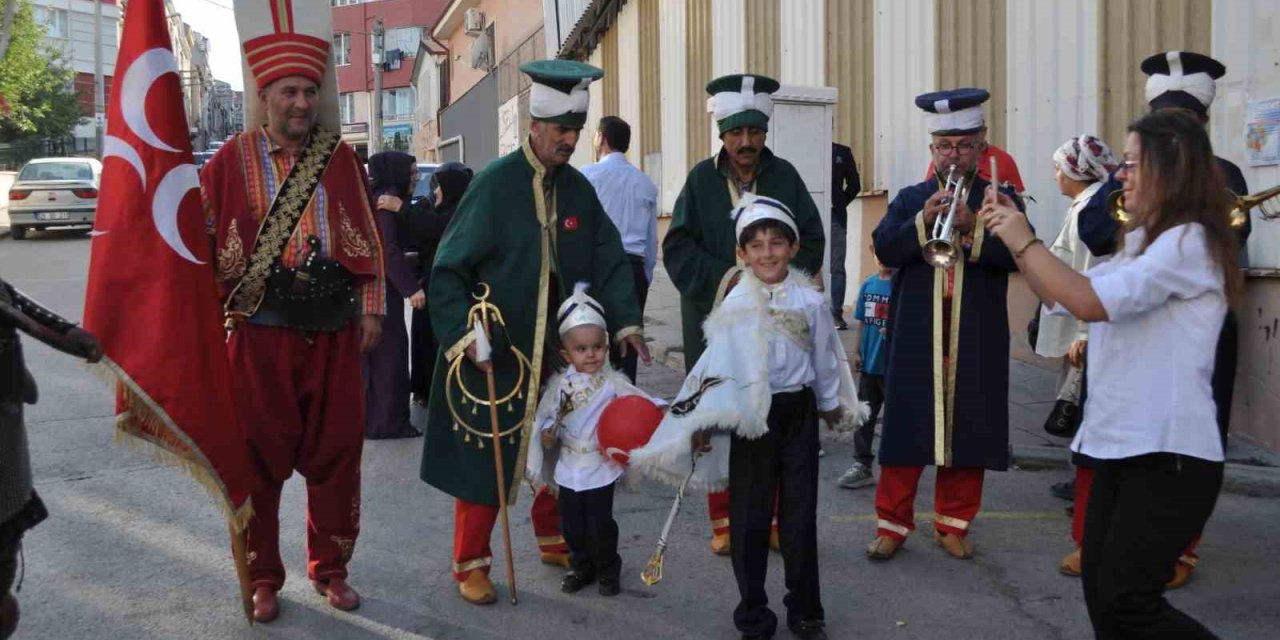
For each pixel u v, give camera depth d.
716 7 14.50
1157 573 3.06
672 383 8.75
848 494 6.02
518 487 4.53
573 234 4.66
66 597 4.56
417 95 54.72
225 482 3.94
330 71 4.29
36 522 3.16
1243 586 4.69
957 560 5.02
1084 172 5.23
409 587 4.73
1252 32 6.23
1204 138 3.09
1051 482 6.16
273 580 4.40
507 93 29.94
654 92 17.67
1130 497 3.10
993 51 8.71
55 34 54.09
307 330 4.20
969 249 4.81
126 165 3.83
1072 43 7.81
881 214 10.62
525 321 4.52
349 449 4.39
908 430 4.88
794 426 4.13
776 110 7.81
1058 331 5.08
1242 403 6.51
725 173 5.18
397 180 7.45
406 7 59.66
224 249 4.08
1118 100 7.40
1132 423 3.08
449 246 4.47
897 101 10.16
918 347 4.89
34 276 16.73
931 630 4.29
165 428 3.86
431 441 4.55
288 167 4.20
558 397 4.57
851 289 11.30
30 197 23.02
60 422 7.57
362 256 4.29
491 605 4.54
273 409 4.20
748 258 4.16
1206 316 3.05
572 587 4.67
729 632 4.29
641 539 5.34
